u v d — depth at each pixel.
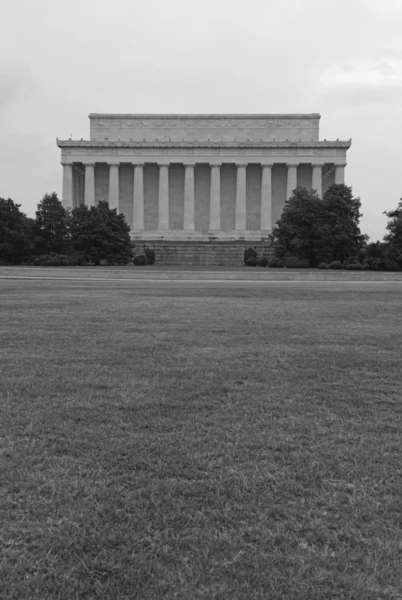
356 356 11.12
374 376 9.39
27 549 4.03
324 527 4.34
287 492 4.94
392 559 3.94
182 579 3.68
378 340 13.24
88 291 30.30
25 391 8.09
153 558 3.91
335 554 3.99
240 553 3.97
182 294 28.61
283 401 7.79
